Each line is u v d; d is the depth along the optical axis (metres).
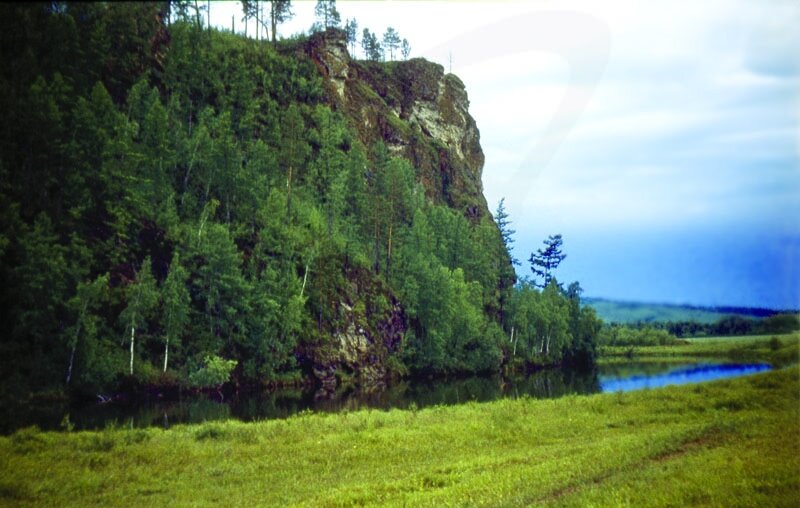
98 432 14.90
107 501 10.07
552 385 33.94
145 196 23.11
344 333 52.25
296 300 46.81
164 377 31.77
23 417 11.01
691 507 8.16
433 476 11.98
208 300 41.09
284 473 12.91
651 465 11.16
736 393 16.75
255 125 52.16
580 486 9.93
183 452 14.47
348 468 13.55
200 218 38.03
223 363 36.53
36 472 10.12
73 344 13.86
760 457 10.48
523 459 13.39
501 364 48.50
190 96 28.17
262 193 48.19
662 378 20.67
